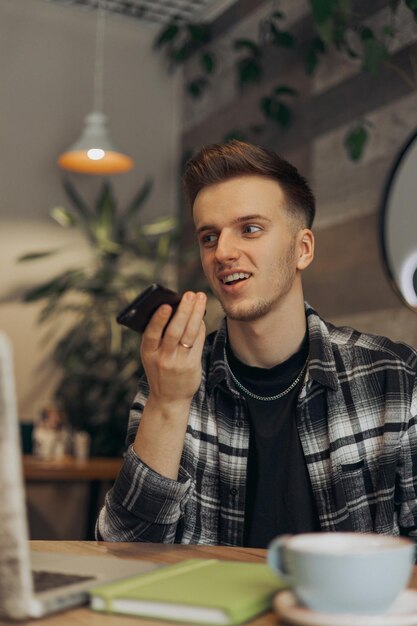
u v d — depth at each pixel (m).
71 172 4.52
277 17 3.74
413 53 2.99
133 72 4.71
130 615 0.67
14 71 4.44
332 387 1.44
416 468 1.41
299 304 1.50
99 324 4.24
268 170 1.45
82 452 3.86
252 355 1.48
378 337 1.54
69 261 4.44
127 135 4.67
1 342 0.60
